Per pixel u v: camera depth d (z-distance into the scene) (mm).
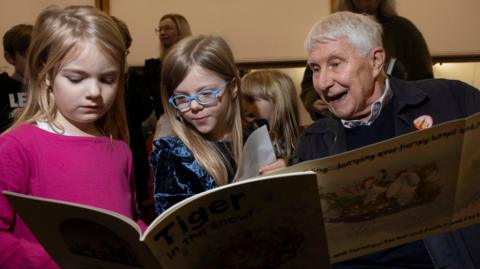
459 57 4598
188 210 782
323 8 4508
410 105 1304
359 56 1242
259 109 2035
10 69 4180
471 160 962
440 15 4555
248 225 849
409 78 2311
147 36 4453
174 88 1355
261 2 4488
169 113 1409
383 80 1344
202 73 1331
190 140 1395
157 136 1451
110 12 4438
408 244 1252
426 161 931
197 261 878
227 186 773
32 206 811
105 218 774
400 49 2330
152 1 4438
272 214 838
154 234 764
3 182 1041
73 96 1081
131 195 1333
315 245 916
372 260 1275
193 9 4469
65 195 1115
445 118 1289
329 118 1456
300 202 823
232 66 1418
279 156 1872
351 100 1263
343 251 1044
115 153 1274
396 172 931
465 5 4566
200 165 1373
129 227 762
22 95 2256
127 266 866
